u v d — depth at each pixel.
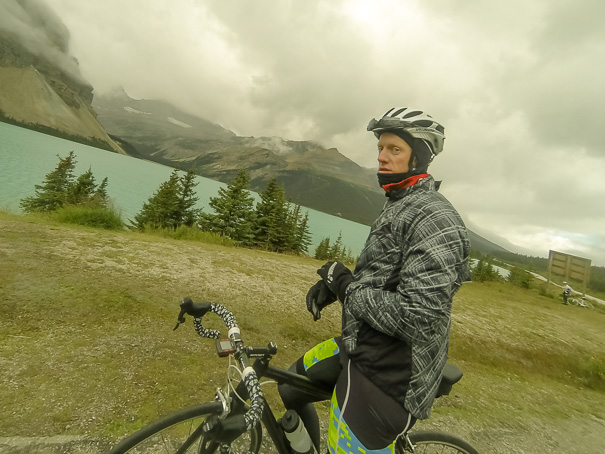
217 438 1.35
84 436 2.33
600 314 19.58
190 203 22.98
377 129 1.58
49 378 2.87
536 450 3.77
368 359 1.44
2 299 4.03
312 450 1.79
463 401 4.54
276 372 1.62
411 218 1.42
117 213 12.56
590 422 4.97
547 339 9.17
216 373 3.57
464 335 7.76
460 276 1.38
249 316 5.61
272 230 28.66
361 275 1.54
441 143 1.58
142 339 3.90
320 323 6.33
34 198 21.70
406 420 1.40
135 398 2.87
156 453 1.52
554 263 25.14
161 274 6.54
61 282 4.90
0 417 2.32
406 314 1.25
